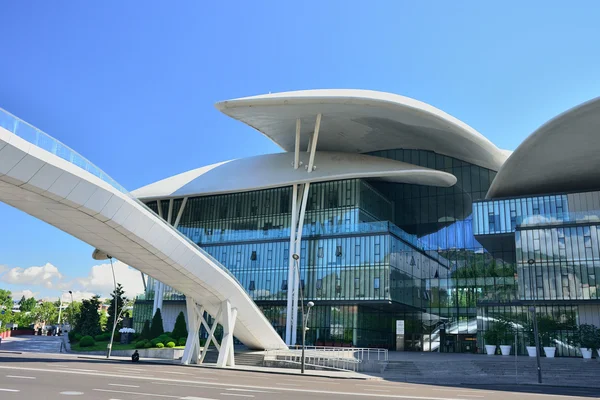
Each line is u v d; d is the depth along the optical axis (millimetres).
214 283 30391
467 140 50594
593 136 41188
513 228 48000
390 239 49750
